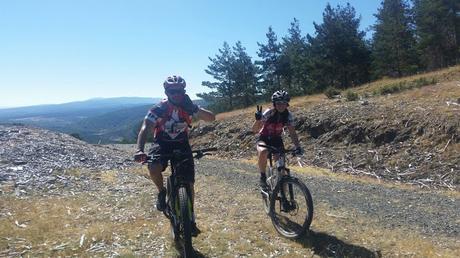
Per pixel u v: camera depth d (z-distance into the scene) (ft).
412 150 43.32
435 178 37.73
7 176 28.71
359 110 55.52
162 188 18.04
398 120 48.47
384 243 19.42
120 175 32.96
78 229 19.98
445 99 52.06
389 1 135.03
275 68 151.02
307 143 54.34
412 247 19.12
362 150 47.06
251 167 45.34
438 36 117.70
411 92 61.62
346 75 130.41
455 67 81.15
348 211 25.50
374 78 125.49
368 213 25.40
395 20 131.44
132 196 26.50
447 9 115.24
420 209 27.20
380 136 47.65
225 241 18.85
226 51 163.63
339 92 79.20
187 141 17.75
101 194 26.84
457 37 121.19
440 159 40.24
